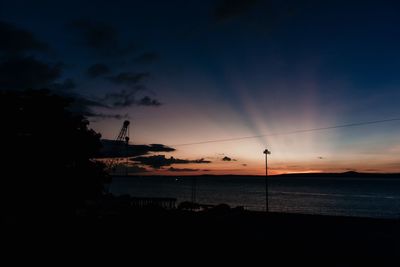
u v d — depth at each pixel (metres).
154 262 17.22
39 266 16.28
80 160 22.28
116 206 33.25
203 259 17.80
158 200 37.06
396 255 18.67
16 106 20.30
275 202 123.31
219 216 30.69
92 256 17.95
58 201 20.70
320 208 103.62
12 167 19.06
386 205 116.56
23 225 20.44
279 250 19.53
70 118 22.36
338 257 18.27
